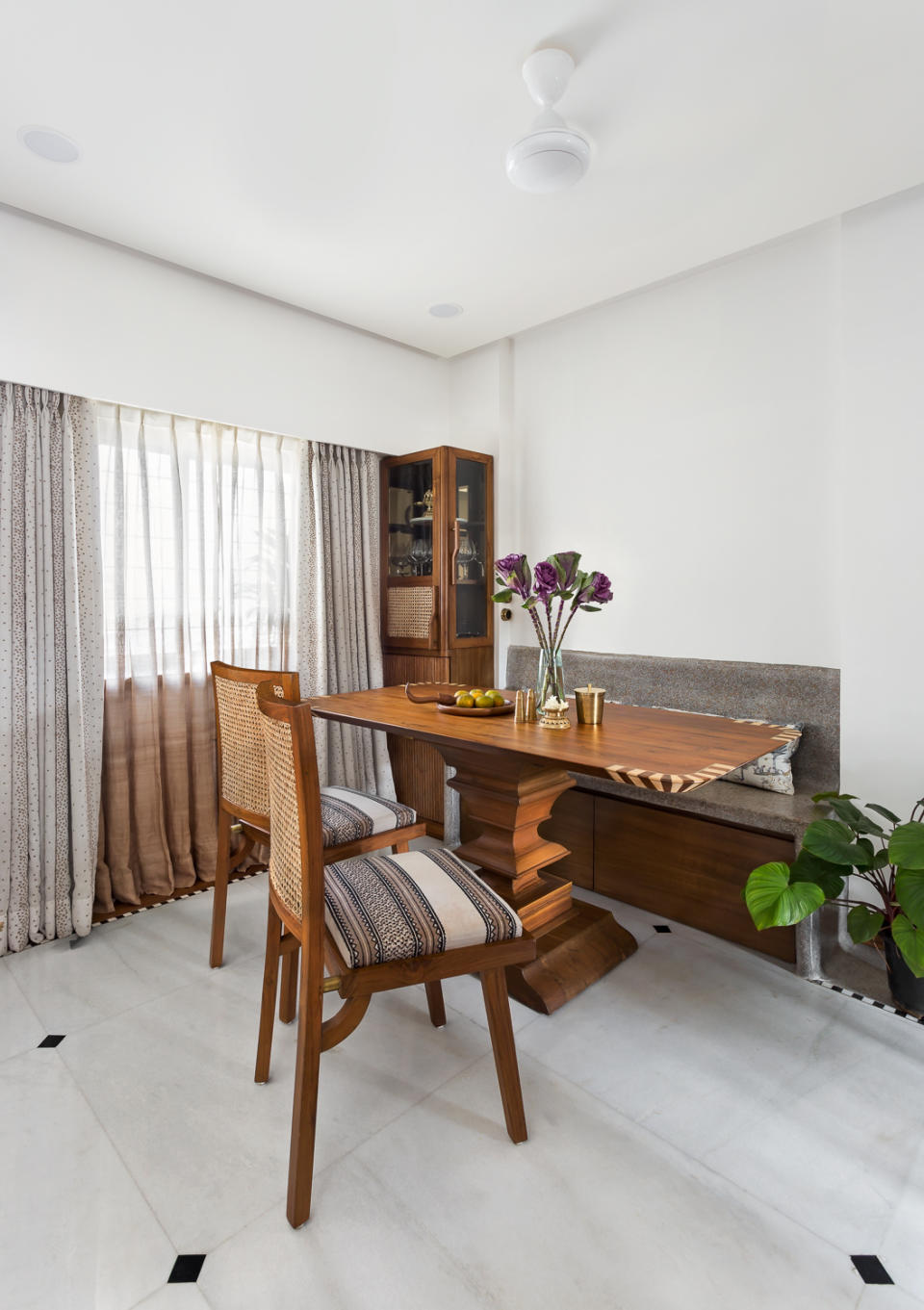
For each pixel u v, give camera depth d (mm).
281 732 1389
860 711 2395
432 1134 1558
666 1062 1812
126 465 2799
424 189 2234
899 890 1760
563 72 1675
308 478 3406
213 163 2086
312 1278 1216
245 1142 1535
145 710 2844
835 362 2607
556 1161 1480
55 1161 1474
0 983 2199
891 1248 1280
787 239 2715
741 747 1816
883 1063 1810
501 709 2326
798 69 1724
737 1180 1434
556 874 3031
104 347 2582
